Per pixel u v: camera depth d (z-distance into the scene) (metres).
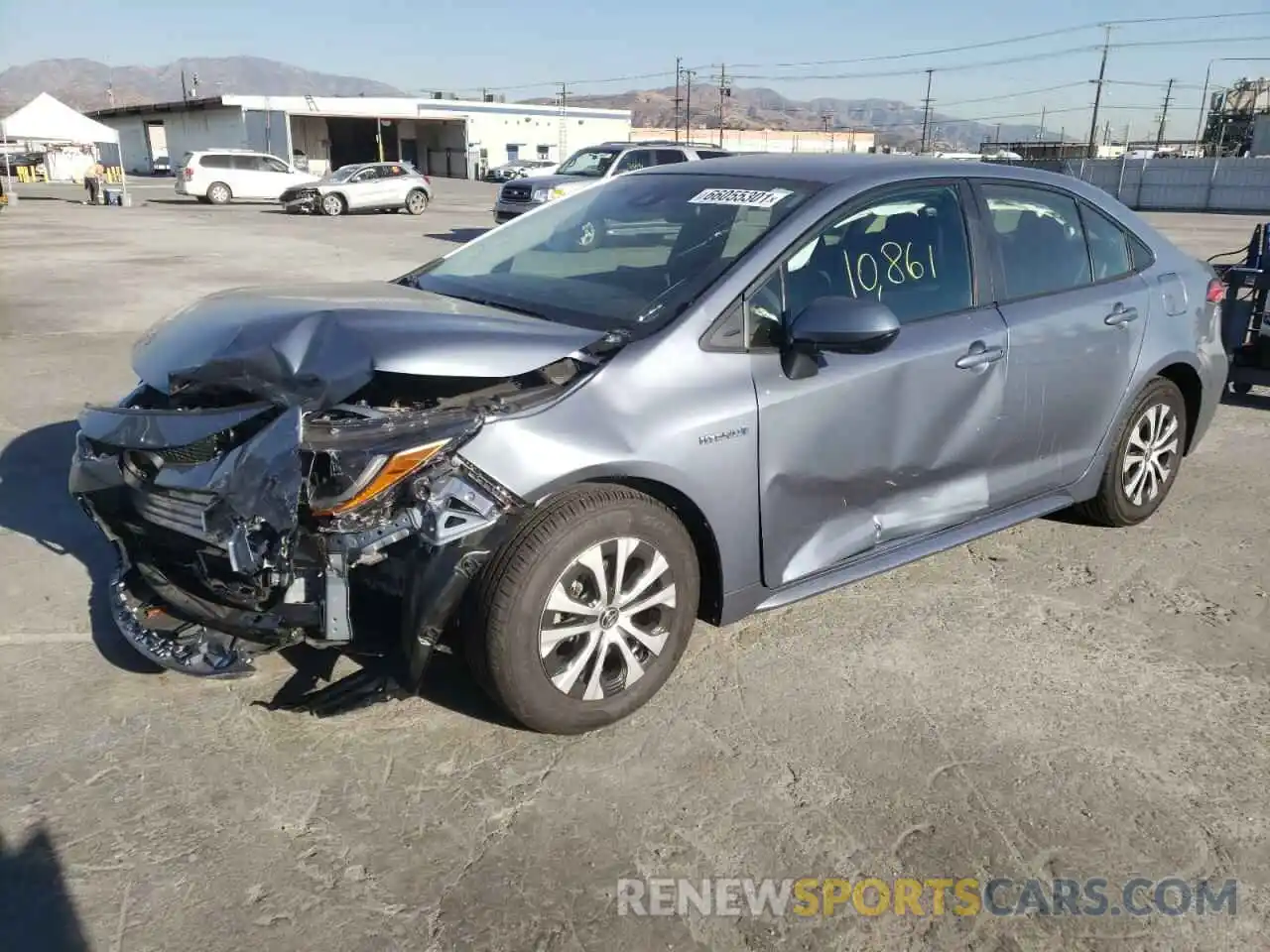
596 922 2.36
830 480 3.37
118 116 61.53
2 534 4.51
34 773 2.82
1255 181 41.88
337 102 53.03
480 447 2.72
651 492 3.05
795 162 3.93
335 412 2.81
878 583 4.18
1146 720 3.23
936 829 2.70
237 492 2.61
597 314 3.25
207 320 3.24
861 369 3.37
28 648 3.51
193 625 2.99
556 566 2.80
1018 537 4.70
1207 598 4.10
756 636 3.71
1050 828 2.71
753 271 3.22
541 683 2.88
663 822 2.69
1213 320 4.82
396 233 21.41
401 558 2.74
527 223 4.31
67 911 2.34
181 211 28.27
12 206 28.73
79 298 11.30
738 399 3.10
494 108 60.44
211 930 2.30
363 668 3.32
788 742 3.06
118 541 3.24
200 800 2.73
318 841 2.59
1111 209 4.48
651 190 3.98
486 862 2.53
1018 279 3.97
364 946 2.27
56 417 6.36
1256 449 6.25
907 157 4.09
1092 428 4.30
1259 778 2.95
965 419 3.72
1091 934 2.36
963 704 3.29
